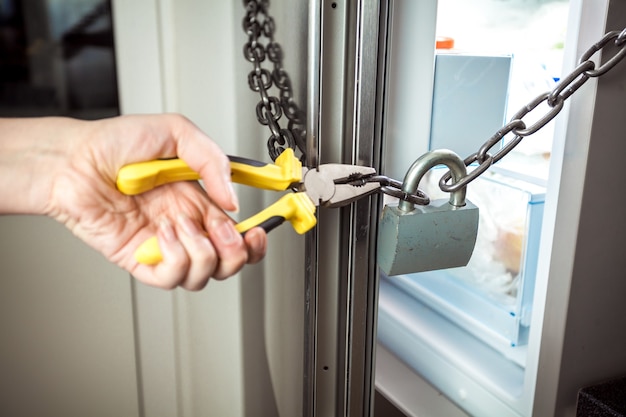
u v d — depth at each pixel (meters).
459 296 1.01
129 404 0.76
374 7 0.59
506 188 0.89
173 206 0.53
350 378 0.70
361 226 0.65
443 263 0.65
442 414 0.90
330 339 0.71
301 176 0.54
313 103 0.59
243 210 0.72
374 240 0.67
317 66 0.58
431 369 0.97
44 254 0.68
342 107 0.63
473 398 0.88
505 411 0.83
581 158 0.68
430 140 0.76
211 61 0.66
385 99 0.63
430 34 0.69
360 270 0.67
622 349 0.79
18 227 0.66
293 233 0.73
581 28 0.67
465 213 0.62
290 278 0.75
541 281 0.77
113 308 0.72
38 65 0.63
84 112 0.66
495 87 0.78
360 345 0.69
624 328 0.78
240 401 0.79
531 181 0.85
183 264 0.44
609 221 0.72
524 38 0.90
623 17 0.64
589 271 0.72
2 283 0.67
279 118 0.63
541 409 0.78
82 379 0.73
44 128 0.51
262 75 0.64
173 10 0.64
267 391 0.80
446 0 0.87
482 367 0.89
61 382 0.73
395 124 0.70
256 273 0.74
